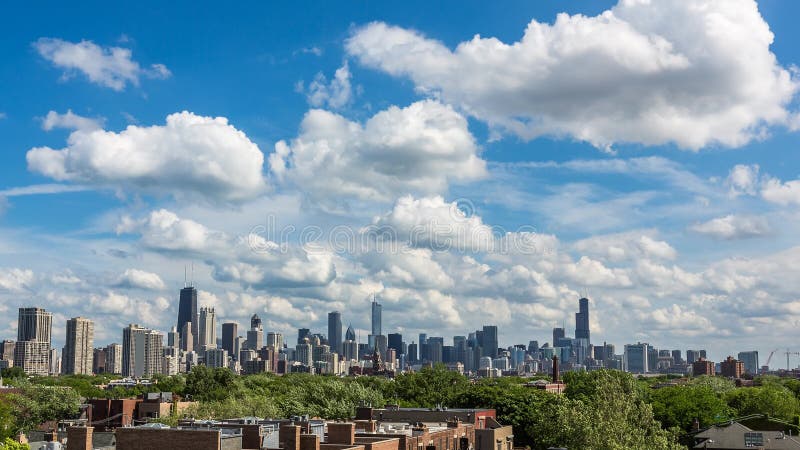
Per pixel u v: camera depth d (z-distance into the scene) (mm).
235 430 73438
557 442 99000
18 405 169750
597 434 85500
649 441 86875
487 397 152250
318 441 67188
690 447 124438
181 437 60688
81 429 68688
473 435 113625
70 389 183625
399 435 82750
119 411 168750
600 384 102562
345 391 167500
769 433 116188
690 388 160625
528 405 142750
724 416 145000
